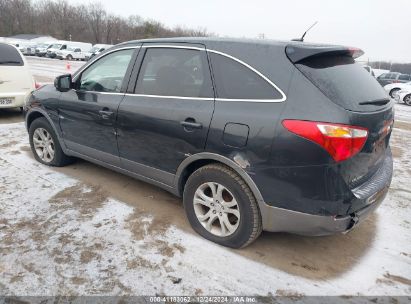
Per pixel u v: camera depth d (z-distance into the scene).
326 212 2.53
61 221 3.40
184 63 3.21
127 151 3.64
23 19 79.31
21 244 3.01
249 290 2.61
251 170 2.71
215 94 2.94
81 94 4.05
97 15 82.62
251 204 2.81
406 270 2.91
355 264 2.97
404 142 7.12
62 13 82.12
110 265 2.80
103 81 3.88
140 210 3.69
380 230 3.53
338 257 3.05
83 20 82.12
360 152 2.52
